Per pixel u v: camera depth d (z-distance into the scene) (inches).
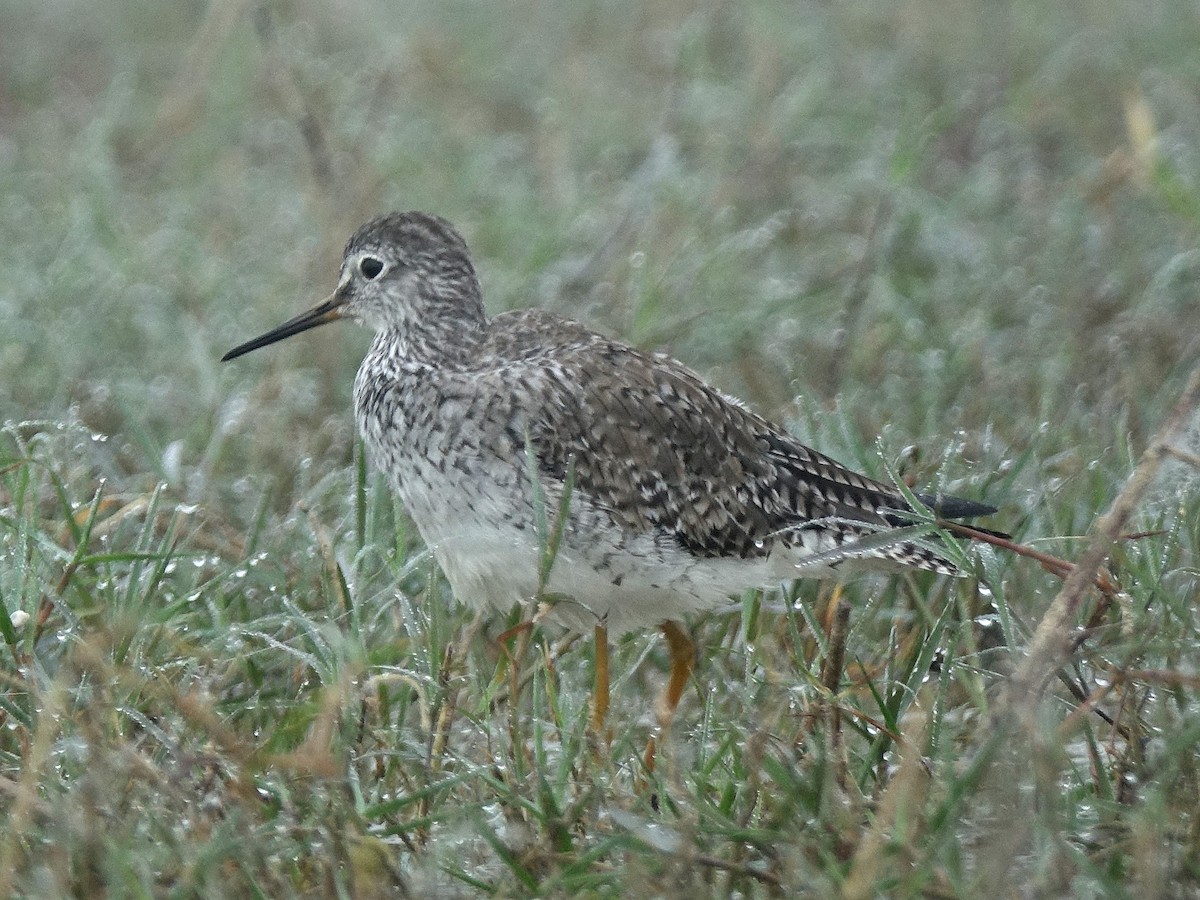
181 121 872.9
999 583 405.1
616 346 487.2
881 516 480.7
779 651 468.8
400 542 469.4
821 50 925.2
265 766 377.4
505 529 460.4
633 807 382.3
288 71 781.3
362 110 824.9
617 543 461.4
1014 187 794.2
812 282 703.7
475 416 459.8
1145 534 411.2
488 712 411.5
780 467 486.0
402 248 510.9
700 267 673.0
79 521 482.3
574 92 909.8
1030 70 917.2
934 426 580.7
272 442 585.6
